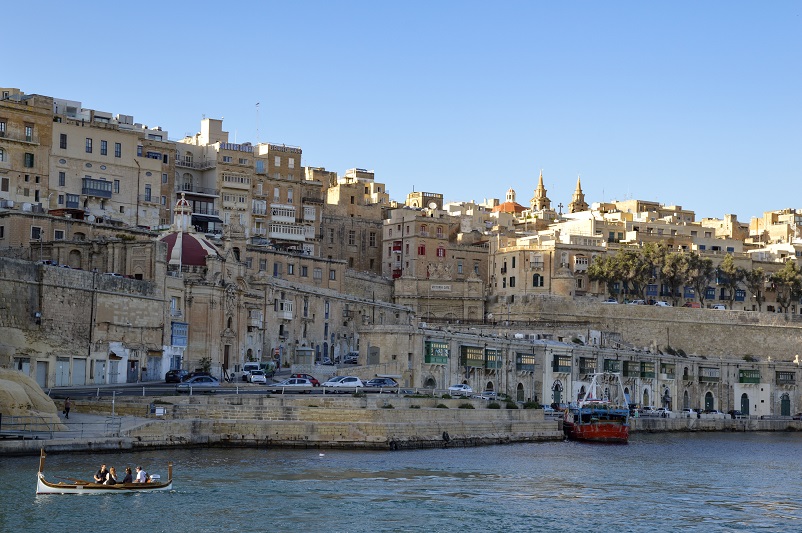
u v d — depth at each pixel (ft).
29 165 601.62
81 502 273.75
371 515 272.51
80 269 500.33
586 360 629.92
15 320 424.87
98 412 376.68
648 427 584.40
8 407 330.75
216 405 385.70
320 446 371.76
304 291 604.90
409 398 421.18
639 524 277.23
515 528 266.77
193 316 515.91
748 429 645.10
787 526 281.33
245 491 292.61
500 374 579.89
